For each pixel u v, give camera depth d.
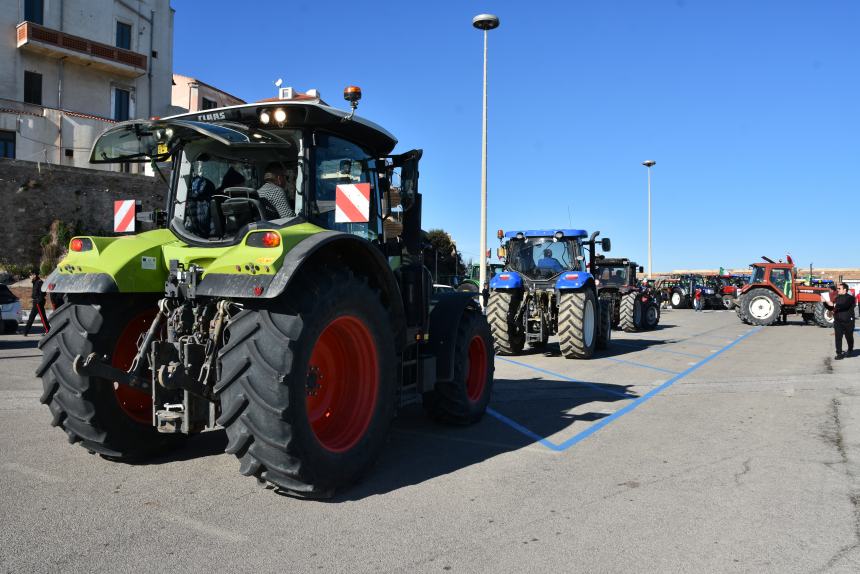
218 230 4.35
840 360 12.08
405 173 5.11
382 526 3.55
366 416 4.27
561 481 4.45
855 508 3.93
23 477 4.32
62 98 30.92
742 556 3.22
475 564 3.09
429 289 5.40
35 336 15.27
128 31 33.41
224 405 3.69
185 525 3.51
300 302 3.73
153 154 4.85
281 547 3.24
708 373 10.26
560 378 9.68
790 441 5.66
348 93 4.44
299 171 4.43
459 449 5.33
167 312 4.20
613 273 20.78
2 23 28.92
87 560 3.04
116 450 4.46
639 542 3.38
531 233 13.26
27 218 27.25
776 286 22.67
